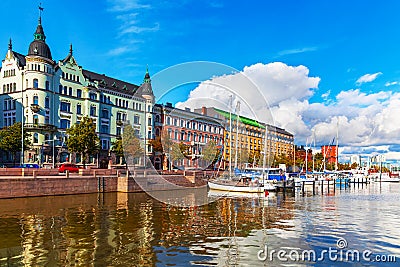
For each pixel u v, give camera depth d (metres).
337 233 19.36
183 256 14.60
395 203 35.91
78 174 40.50
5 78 65.69
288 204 33.84
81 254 14.91
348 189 61.56
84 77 70.62
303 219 24.23
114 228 20.42
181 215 25.11
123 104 77.19
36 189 34.31
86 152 57.53
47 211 26.95
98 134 71.00
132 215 25.17
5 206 29.00
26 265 13.55
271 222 22.77
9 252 15.26
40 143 60.69
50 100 63.50
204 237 18.03
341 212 28.23
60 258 14.41
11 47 66.69
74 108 67.88
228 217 24.61
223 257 14.52
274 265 13.62
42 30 65.31
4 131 56.44
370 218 24.98
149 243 16.75
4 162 62.47
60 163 60.12
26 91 61.66
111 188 40.59
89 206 29.95
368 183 86.38
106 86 73.88
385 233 19.52
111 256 14.66
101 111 72.44
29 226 21.00
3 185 32.03
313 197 42.78
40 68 62.22
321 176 79.00
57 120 64.69
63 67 66.38
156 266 13.40
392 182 95.50
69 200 33.56
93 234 18.78
